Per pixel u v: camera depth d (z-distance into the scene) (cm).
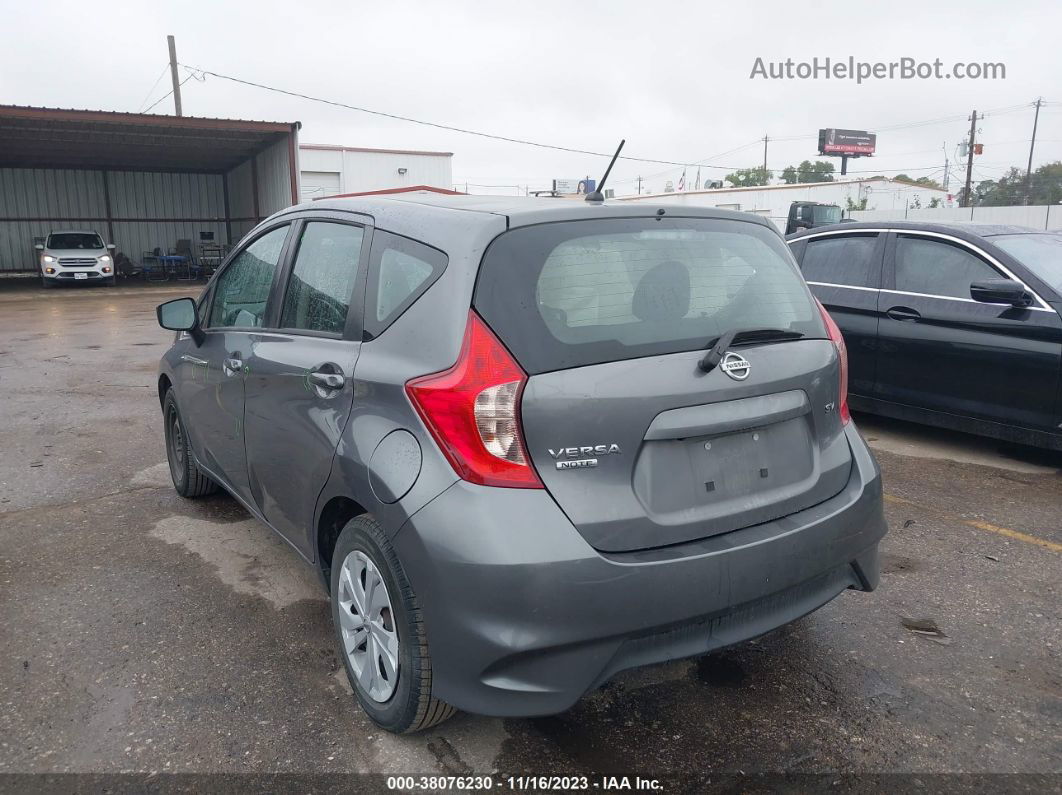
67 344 1211
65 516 456
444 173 3638
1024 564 386
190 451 461
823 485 266
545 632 212
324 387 273
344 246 298
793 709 272
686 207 273
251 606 347
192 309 397
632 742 256
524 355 220
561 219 245
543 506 215
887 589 360
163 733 260
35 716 269
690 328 245
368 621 257
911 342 570
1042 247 555
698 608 226
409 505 225
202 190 3378
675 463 233
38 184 3072
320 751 251
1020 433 522
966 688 284
